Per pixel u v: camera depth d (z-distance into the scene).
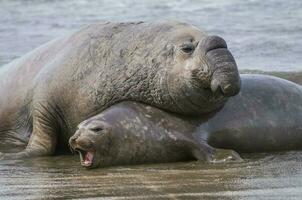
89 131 24.98
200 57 24.75
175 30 26.75
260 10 63.72
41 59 29.69
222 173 23.92
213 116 26.81
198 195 21.28
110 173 24.34
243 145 27.14
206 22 59.75
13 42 53.53
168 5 69.06
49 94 28.16
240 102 27.39
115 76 26.98
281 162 25.53
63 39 29.70
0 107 29.92
